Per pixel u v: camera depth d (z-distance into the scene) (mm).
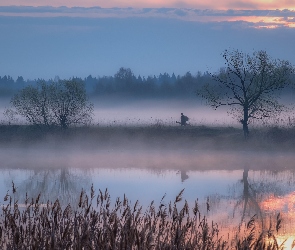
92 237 11273
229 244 15992
